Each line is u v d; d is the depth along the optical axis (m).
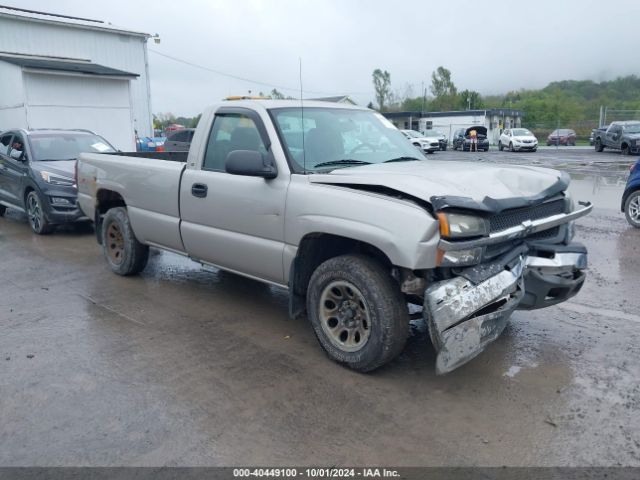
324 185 4.16
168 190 5.53
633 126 30.53
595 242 8.39
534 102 75.38
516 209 3.91
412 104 79.25
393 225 3.63
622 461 3.03
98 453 3.12
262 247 4.60
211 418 3.48
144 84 27.89
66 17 25.91
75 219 9.15
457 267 3.67
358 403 3.65
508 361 4.27
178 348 4.56
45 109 18.52
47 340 4.73
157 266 7.18
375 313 3.82
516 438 3.25
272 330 4.96
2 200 10.70
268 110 4.71
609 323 5.04
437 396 3.74
